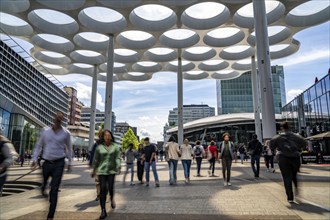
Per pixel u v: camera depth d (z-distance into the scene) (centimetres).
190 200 670
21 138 3081
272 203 604
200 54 4019
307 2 2942
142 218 503
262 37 1975
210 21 3023
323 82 2548
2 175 449
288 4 2728
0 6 2727
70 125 9819
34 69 3425
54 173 493
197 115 15462
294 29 3219
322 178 1006
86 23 3012
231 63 4478
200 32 3241
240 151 2200
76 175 1502
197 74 4966
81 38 3525
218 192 775
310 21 3070
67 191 886
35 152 502
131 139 7750
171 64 4519
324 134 2134
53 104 4172
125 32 3512
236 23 3050
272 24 3080
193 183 1022
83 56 4066
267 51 1956
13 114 2966
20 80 3009
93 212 562
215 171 1539
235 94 8831
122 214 536
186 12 3000
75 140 7669
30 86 3303
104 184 534
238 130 5488
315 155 2078
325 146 2445
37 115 3547
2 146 454
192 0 2623
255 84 3953
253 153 1130
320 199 636
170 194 774
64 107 4750
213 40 3500
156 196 745
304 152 2100
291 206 569
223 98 8844
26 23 3291
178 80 4053
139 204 634
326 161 2050
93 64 4191
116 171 567
